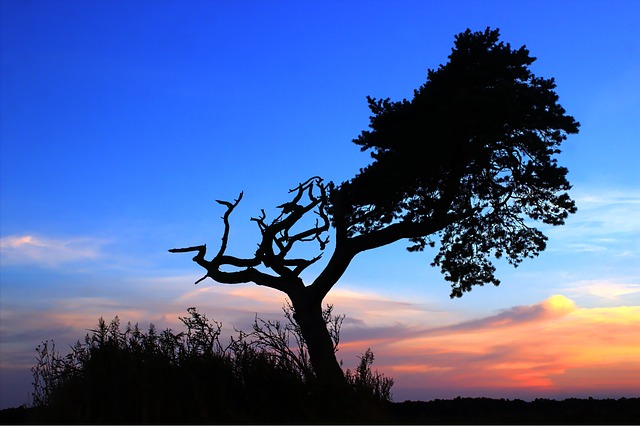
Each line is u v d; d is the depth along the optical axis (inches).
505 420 459.5
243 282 714.2
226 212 713.6
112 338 508.1
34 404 490.9
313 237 712.4
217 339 527.5
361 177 689.6
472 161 661.9
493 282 737.0
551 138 664.4
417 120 664.4
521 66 687.1
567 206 669.3
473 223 707.4
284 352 534.3
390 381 538.0
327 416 467.2
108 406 444.5
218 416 446.0
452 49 703.7
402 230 674.2
